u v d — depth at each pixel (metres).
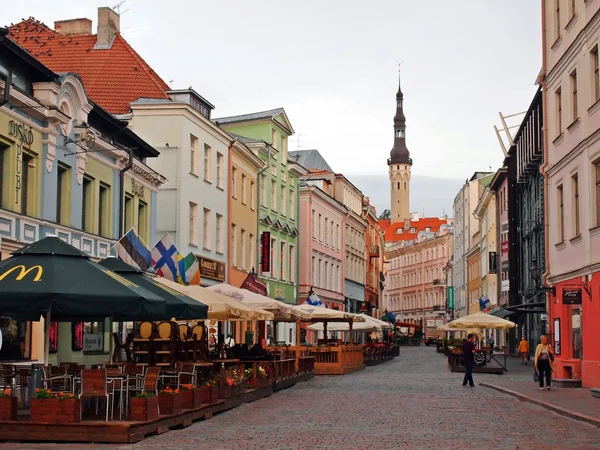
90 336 30.56
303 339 67.88
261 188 56.66
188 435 15.29
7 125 23.50
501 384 30.44
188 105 40.88
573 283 29.05
